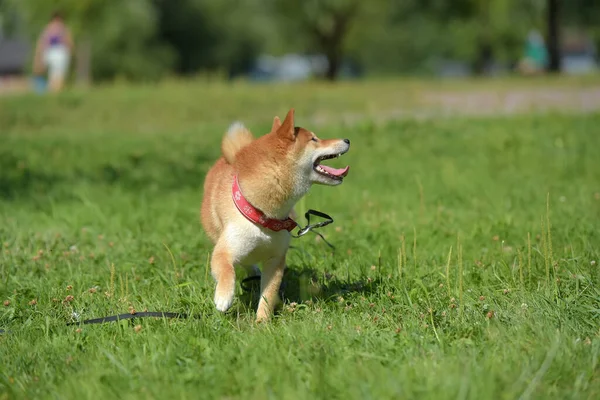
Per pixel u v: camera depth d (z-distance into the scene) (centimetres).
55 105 2920
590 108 2767
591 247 991
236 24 9756
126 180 1623
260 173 777
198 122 2628
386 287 878
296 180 791
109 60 8312
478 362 634
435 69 15788
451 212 1248
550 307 775
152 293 882
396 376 604
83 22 6147
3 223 1255
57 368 666
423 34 14675
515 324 734
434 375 603
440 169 1638
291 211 918
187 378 624
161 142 2123
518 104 2955
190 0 9275
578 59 14200
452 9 6969
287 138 775
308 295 877
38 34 7906
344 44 8112
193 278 944
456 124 2245
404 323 755
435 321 762
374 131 2138
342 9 7562
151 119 2703
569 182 1463
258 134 2103
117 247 1104
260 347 689
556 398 571
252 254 808
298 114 2728
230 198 805
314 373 611
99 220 1265
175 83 3972
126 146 2055
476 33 8606
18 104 2934
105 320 782
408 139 2000
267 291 820
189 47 9638
